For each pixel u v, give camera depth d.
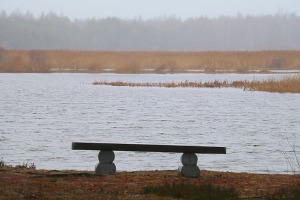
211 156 64.62
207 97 150.25
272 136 82.94
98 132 86.19
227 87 183.62
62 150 68.38
